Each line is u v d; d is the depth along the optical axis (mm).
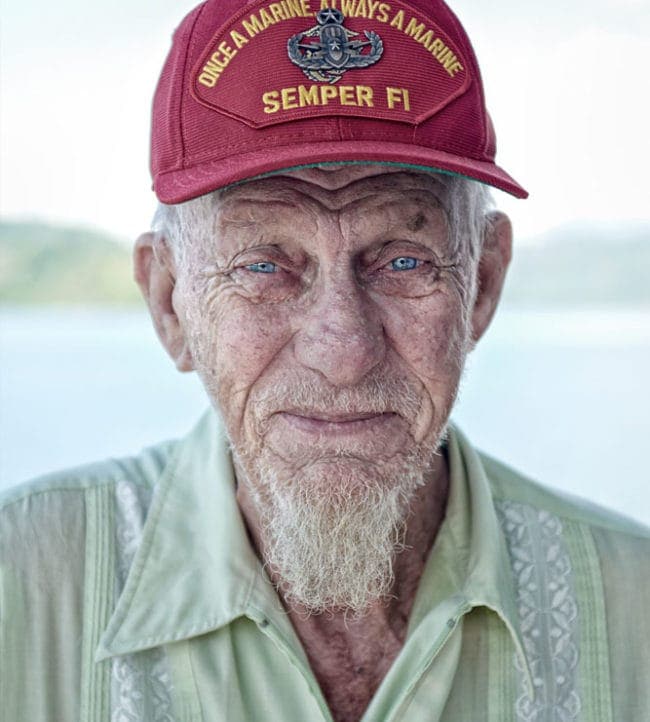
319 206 1049
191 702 1120
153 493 1297
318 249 1060
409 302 1086
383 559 1110
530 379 7082
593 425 5336
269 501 1132
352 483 1068
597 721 1182
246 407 1105
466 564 1205
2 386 6738
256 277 1078
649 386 6711
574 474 4258
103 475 1311
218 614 1139
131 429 5211
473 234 1166
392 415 1085
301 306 1078
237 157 1022
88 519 1247
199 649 1142
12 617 1165
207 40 1065
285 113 1002
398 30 1033
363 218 1054
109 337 11391
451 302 1106
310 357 1049
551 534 1287
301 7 1024
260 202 1054
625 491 3965
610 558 1265
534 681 1177
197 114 1051
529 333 11406
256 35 1023
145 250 1269
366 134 1011
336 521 1077
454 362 1120
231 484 1241
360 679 1205
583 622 1223
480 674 1166
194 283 1124
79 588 1197
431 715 1117
